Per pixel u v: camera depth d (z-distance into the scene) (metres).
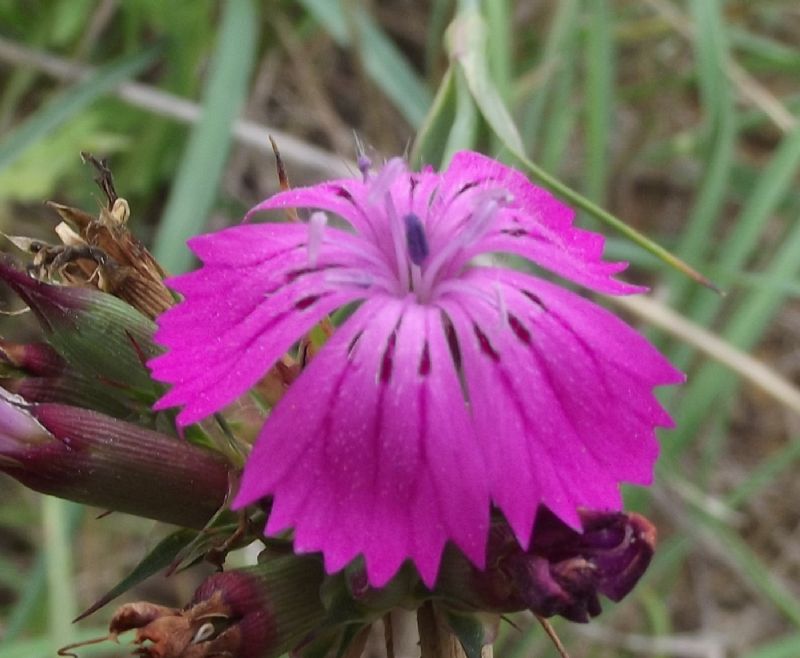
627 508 0.11
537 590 0.05
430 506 0.05
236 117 0.12
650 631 0.13
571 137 0.16
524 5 0.15
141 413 0.06
